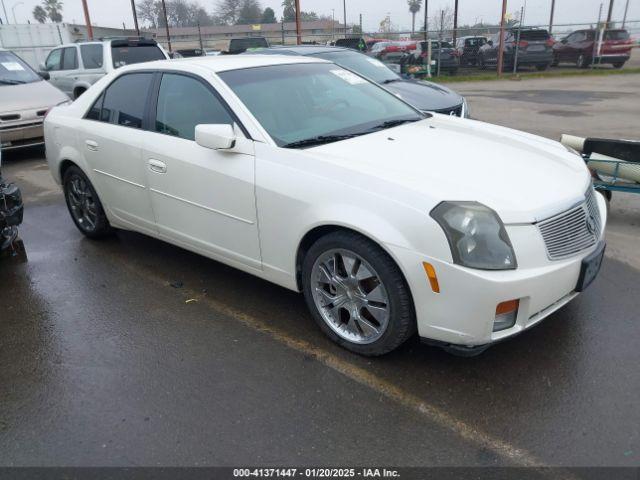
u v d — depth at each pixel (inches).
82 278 173.0
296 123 142.2
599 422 102.9
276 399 112.7
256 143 134.1
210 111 146.0
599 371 117.3
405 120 161.0
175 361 127.3
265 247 135.5
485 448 97.8
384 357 125.0
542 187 117.0
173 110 155.6
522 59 842.2
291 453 98.3
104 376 122.8
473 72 898.1
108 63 454.0
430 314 108.8
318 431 103.3
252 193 132.6
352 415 107.2
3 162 347.9
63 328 143.9
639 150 186.9
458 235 103.5
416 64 864.3
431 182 112.9
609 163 190.9
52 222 228.1
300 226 124.2
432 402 109.9
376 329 120.5
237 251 143.9
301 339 134.3
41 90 360.5
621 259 173.3
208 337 136.7
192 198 149.4
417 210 106.7
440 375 118.0
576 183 123.7
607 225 203.6
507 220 105.6
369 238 113.5
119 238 206.2
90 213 198.8
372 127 150.3
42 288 167.2
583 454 95.7
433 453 97.1
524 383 114.4
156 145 156.4
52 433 106.1
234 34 1670.8
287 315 146.1
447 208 105.2
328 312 129.9
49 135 200.8
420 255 105.9
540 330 133.0
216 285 165.0
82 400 115.2
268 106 143.7
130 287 165.6
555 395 110.5
